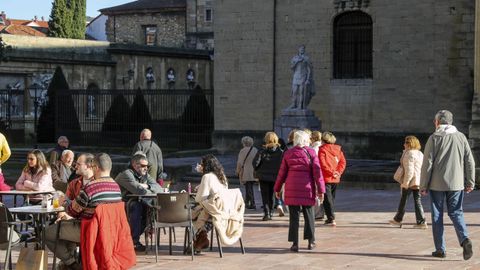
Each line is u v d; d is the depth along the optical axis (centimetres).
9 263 1252
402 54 3575
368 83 3659
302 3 3806
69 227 1177
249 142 2111
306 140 1446
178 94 4244
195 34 6838
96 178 1132
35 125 4500
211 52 6131
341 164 1759
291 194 1430
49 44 5197
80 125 4544
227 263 1334
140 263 1339
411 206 2123
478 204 2153
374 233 1653
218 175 1389
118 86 5562
